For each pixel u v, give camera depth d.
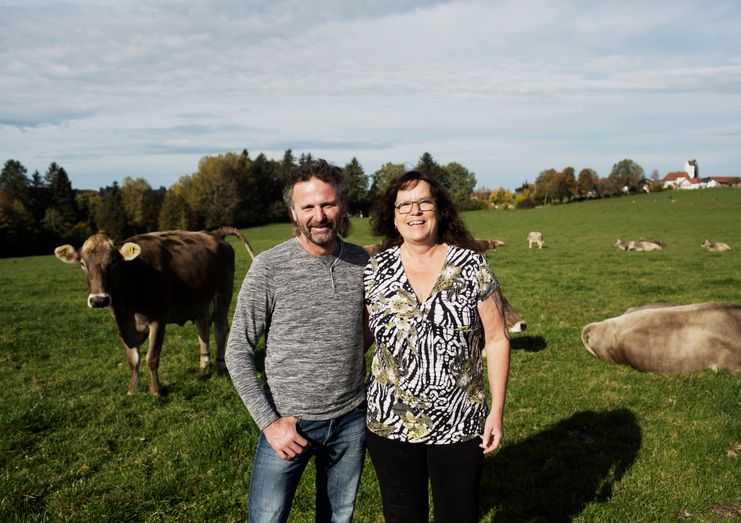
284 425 2.84
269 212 85.75
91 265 6.59
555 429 5.88
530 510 4.44
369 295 3.05
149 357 7.23
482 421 3.02
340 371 3.01
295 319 2.95
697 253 27.45
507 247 33.91
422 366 2.91
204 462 5.27
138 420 6.46
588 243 35.94
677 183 152.88
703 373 7.22
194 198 83.31
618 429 5.82
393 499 3.05
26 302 15.87
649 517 4.25
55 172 81.62
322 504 3.33
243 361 2.89
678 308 7.68
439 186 3.10
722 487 4.60
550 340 9.73
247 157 88.56
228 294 8.84
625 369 7.83
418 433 2.92
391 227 3.36
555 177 107.81
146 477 5.03
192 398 7.18
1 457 5.44
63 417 6.53
